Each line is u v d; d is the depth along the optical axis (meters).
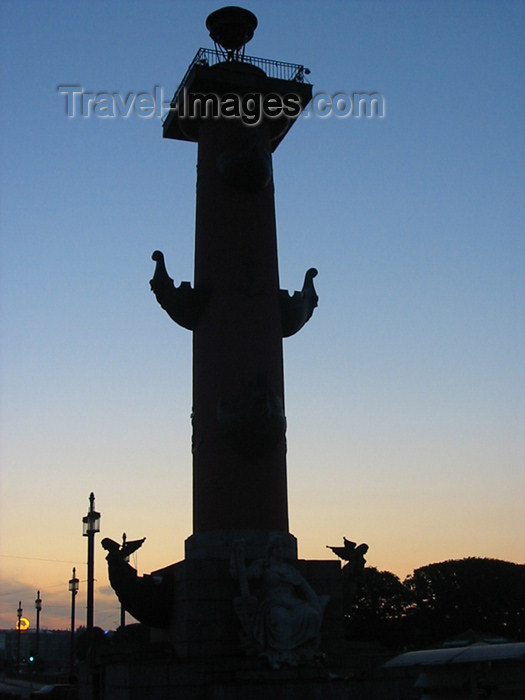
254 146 34.00
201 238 34.53
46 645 176.38
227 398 31.73
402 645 71.44
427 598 71.88
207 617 28.58
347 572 30.73
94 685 29.38
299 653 27.50
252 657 27.33
